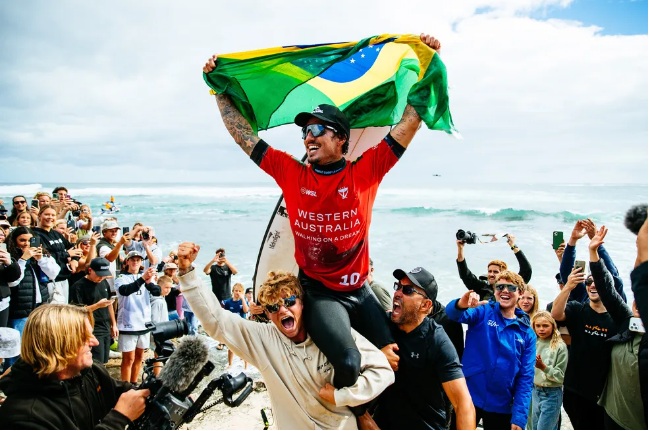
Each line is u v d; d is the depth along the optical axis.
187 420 2.15
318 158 2.39
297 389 2.43
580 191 46.78
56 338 1.95
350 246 2.55
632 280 2.12
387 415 2.75
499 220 26.05
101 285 5.65
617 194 41.69
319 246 2.54
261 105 3.02
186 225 27.66
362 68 3.13
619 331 3.73
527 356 3.71
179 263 2.46
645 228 2.08
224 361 7.16
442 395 2.77
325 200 2.43
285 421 2.50
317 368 2.44
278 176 2.60
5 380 2.01
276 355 2.46
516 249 5.62
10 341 4.76
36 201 9.01
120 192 60.31
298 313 2.46
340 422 2.47
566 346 4.34
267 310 2.46
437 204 34.56
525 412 3.54
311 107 3.18
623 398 3.57
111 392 2.34
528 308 4.95
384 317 2.75
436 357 2.62
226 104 2.83
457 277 13.88
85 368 2.21
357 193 2.47
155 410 2.04
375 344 2.66
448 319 3.86
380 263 15.88
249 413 5.33
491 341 3.75
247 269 15.59
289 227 3.28
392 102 3.15
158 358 2.40
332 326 2.36
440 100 2.59
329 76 3.12
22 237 5.36
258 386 6.09
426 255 16.91
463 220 26.50
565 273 5.03
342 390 2.31
